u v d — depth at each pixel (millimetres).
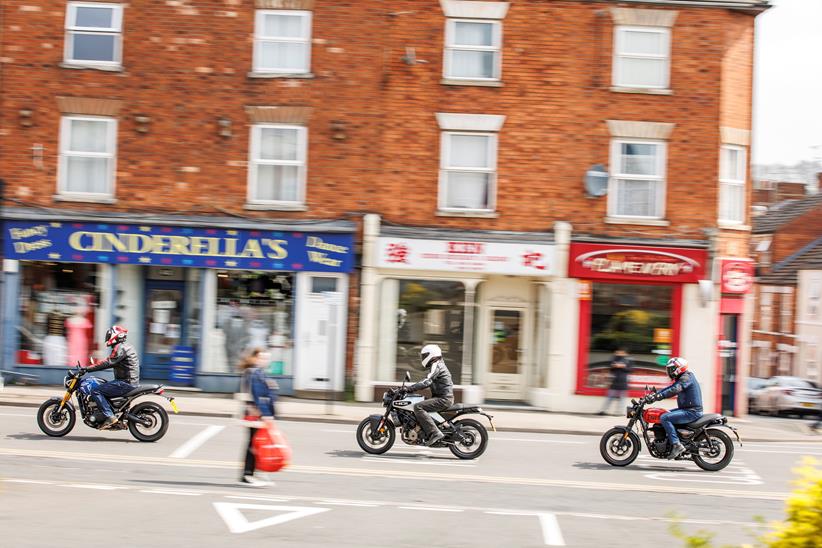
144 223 22891
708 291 23031
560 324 23141
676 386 16078
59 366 23359
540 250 22922
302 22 23141
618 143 23281
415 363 23406
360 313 23141
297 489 12844
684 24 23312
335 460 15344
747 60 24094
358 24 23062
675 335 23328
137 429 16172
